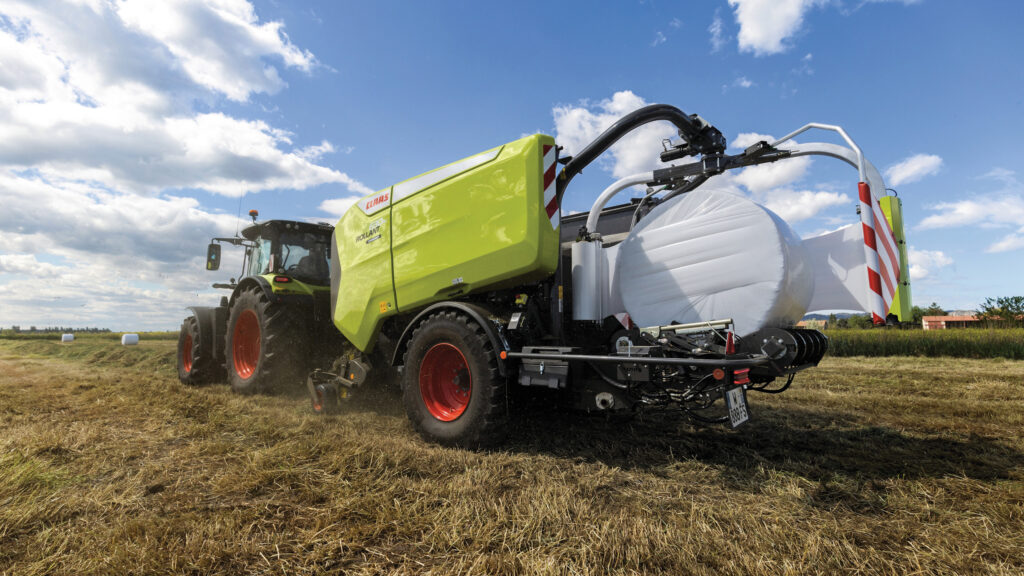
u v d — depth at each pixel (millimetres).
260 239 6391
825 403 4984
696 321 3158
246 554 1756
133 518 2062
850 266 3387
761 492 2430
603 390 3168
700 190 3250
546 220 3318
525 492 2307
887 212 3398
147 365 9578
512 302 3688
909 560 1717
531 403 3592
